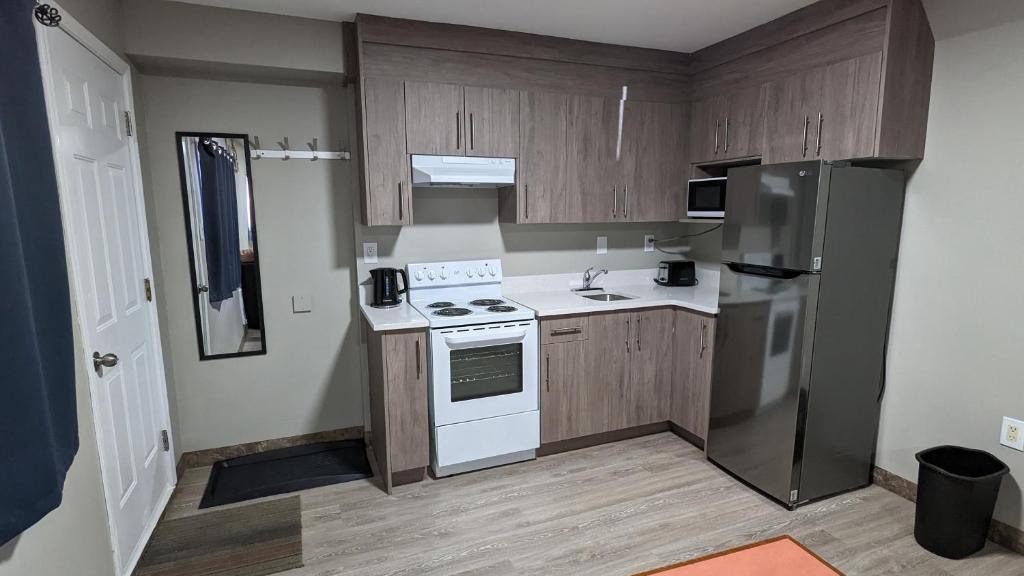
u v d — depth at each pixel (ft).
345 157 10.22
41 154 4.54
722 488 9.11
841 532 7.83
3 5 4.16
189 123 9.24
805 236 7.84
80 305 5.77
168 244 9.34
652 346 10.84
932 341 8.28
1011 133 7.17
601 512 8.39
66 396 4.71
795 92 9.05
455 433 9.30
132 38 8.05
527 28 9.69
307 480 9.30
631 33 10.02
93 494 5.81
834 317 8.17
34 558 4.49
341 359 10.75
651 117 11.27
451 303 10.50
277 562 7.21
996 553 7.35
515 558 7.28
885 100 7.69
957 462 7.89
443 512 8.40
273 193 9.90
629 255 12.80
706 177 11.82
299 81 9.81
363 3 8.36
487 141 9.88
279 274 10.12
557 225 11.94
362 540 7.68
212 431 10.03
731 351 9.32
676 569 4.12
